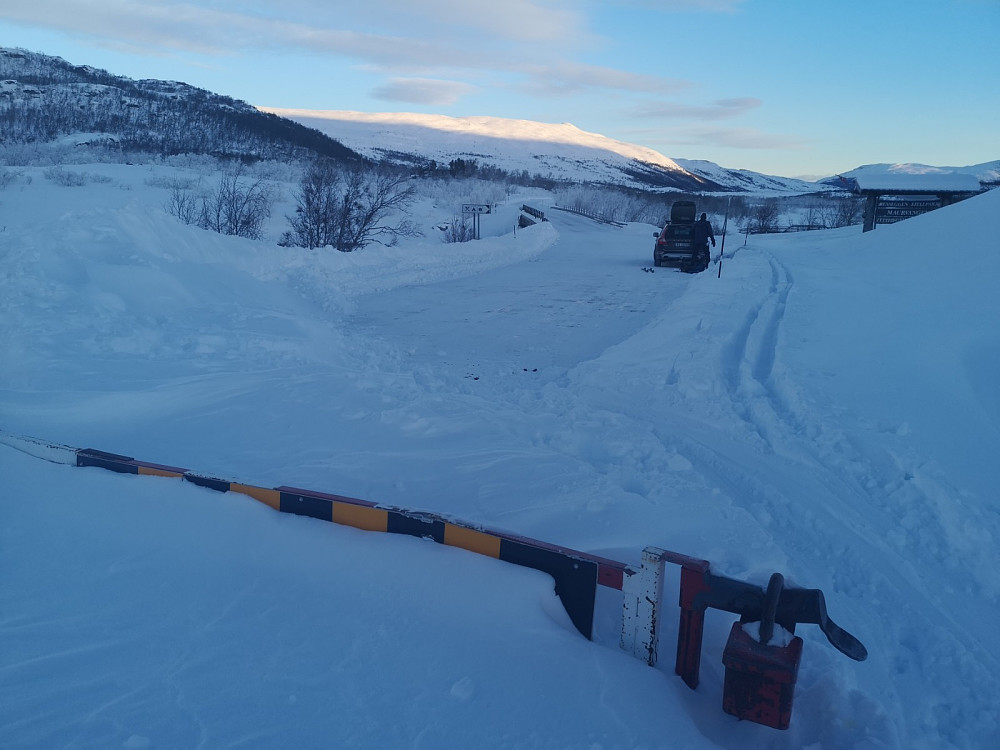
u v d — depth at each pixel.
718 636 4.02
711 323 12.92
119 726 2.74
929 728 3.59
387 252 23.55
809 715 3.39
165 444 6.37
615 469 6.54
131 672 3.10
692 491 6.10
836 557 5.49
